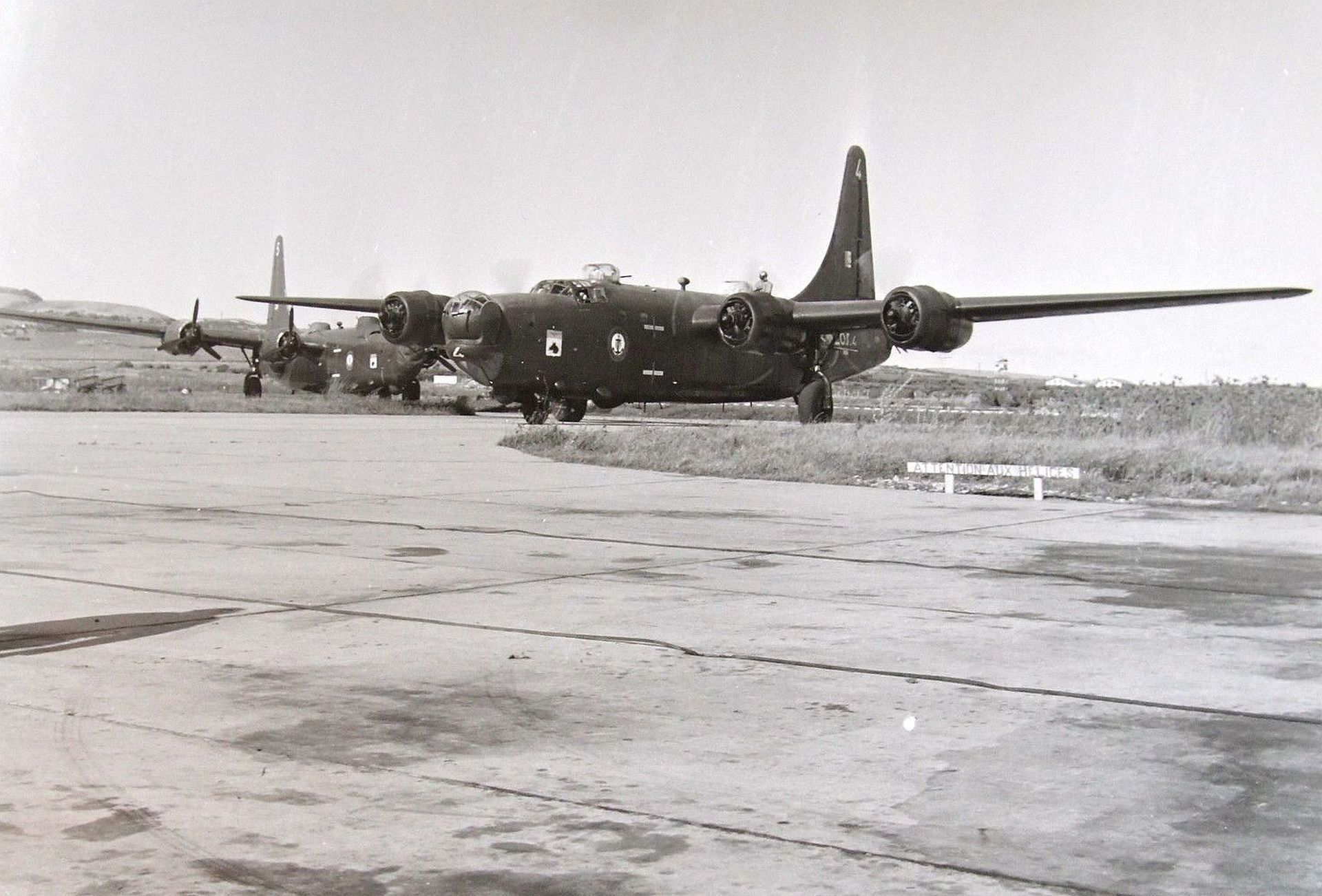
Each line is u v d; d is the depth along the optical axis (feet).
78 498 58.95
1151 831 16.24
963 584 36.63
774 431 103.04
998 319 126.72
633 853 15.46
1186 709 22.47
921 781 18.29
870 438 93.56
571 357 134.41
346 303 155.63
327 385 200.03
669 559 41.42
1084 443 88.99
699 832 16.17
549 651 26.99
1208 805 17.25
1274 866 15.07
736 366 150.82
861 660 26.32
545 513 55.16
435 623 29.99
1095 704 22.77
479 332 128.57
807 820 16.66
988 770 18.83
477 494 63.72
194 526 48.70
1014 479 73.46
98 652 26.55
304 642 27.73
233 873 14.76
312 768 18.74
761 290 144.56
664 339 142.82
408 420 157.58
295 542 44.73
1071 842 15.87
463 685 23.94
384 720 21.43
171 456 86.38
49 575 36.68
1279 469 74.69
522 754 19.56
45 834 15.98
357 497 61.21
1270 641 28.48
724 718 21.67
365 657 26.27
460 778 18.30
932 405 148.97
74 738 20.17
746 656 26.66
